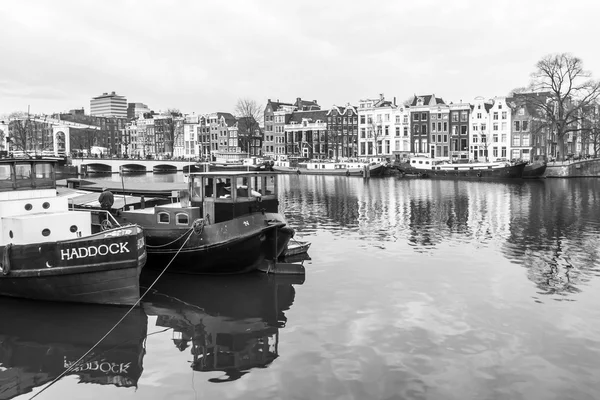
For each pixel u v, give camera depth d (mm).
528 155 93375
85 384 11555
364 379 11430
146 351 13141
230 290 18078
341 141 110562
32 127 121312
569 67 73125
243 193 20609
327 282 18922
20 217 16328
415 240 26938
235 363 12398
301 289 18094
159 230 19953
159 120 140625
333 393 10867
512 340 13406
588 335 13695
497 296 17047
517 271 20234
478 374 11594
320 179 80000
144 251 16109
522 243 25781
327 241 26781
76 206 23547
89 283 15688
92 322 14961
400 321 14828
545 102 81812
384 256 23109
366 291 17766
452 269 20656
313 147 113875
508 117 94062
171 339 13883
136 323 14930
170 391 11180
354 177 84750
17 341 13695
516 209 39312
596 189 56281
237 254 19312
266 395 10875
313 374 11719
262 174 20750
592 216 34938
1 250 15859
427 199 47594
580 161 76250
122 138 156875
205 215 20000
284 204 44219
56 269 15547
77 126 105812
